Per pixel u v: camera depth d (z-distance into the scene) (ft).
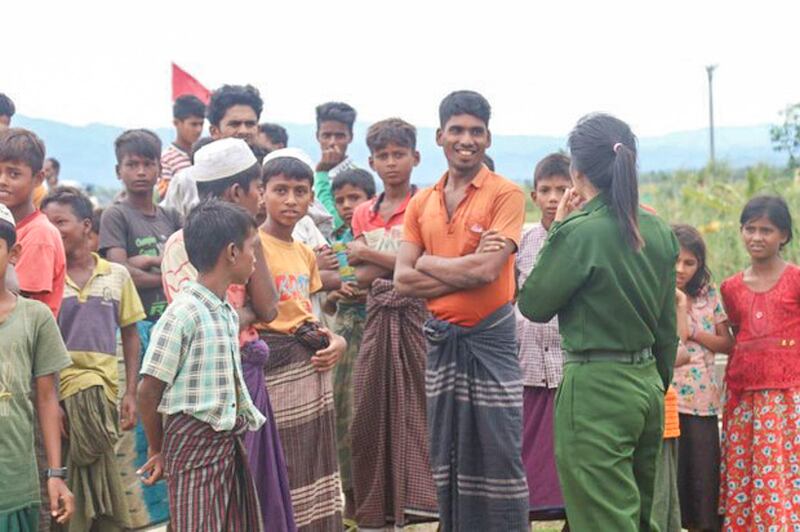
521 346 20.98
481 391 18.48
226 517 15.06
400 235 21.26
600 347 15.85
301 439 18.16
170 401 14.82
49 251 17.78
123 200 22.75
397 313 20.58
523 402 20.93
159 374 14.67
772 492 20.26
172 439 14.87
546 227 21.36
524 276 21.18
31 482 15.99
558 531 22.70
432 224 18.88
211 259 15.07
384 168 21.45
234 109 25.23
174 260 16.61
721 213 50.21
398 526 20.45
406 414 20.51
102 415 18.75
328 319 24.00
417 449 20.49
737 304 20.80
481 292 18.42
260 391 16.97
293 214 18.20
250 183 17.33
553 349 20.83
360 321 22.00
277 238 18.38
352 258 20.84
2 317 15.81
